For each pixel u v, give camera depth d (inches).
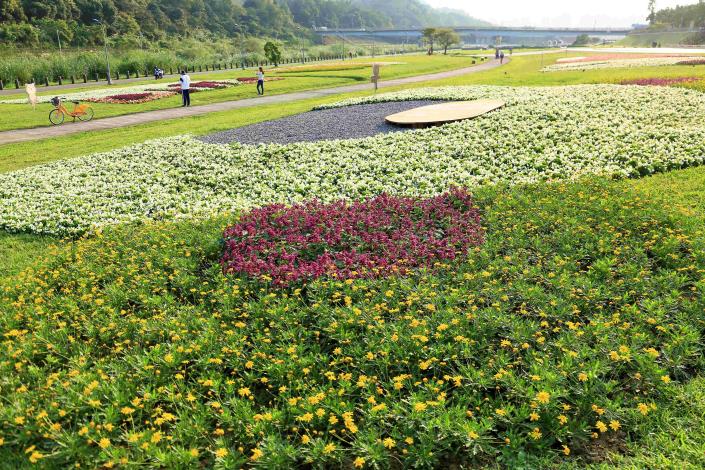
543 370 176.4
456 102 765.9
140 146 636.1
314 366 197.6
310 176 478.3
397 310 225.0
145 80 2009.1
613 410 165.3
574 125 577.0
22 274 299.7
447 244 285.9
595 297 226.4
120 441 168.4
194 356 206.2
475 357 193.8
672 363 186.7
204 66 2696.9
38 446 164.6
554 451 156.9
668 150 470.6
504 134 563.5
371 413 165.8
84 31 3767.2
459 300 228.7
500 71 1775.3
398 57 3585.1
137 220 403.9
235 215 369.4
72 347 219.9
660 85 847.7
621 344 193.8
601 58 2169.0
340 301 245.1
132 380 190.5
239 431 167.8
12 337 233.9
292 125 711.7
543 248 275.1
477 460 157.6
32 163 621.9
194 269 290.0
